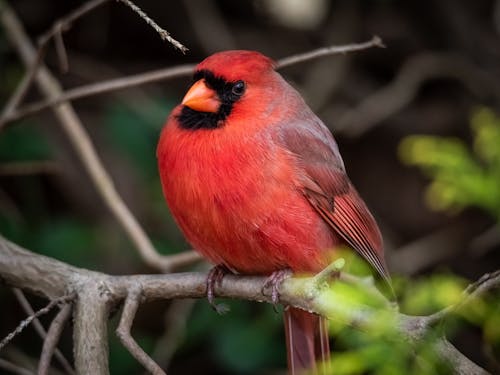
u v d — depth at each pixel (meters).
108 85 7.96
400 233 11.92
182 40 11.65
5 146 10.16
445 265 11.77
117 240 10.20
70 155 10.59
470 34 11.93
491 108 11.78
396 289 6.83
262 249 7.05
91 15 11.35
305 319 7.50
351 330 6.66
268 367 9.86
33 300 10.34
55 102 8.05
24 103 10.58
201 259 8.33
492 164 7.69
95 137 10.75
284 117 7.35
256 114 7.16
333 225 7.59
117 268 10.12
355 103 11.71
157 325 10.59
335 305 6.12
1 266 6.92
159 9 11.55
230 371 10.09
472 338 10.72
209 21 11.49
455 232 11.84
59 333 6.50
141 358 6.11
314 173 7.38
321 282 6.31
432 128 11.93
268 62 7.45
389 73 12.16
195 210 7.02
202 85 7.19
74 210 10.48
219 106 7.12
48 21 11.44
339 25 11.86
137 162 10.61
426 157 7.74
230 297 7.16
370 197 11.99
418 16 12.00
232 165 6.95
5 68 10.71
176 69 7.96
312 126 7.65
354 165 12.11
